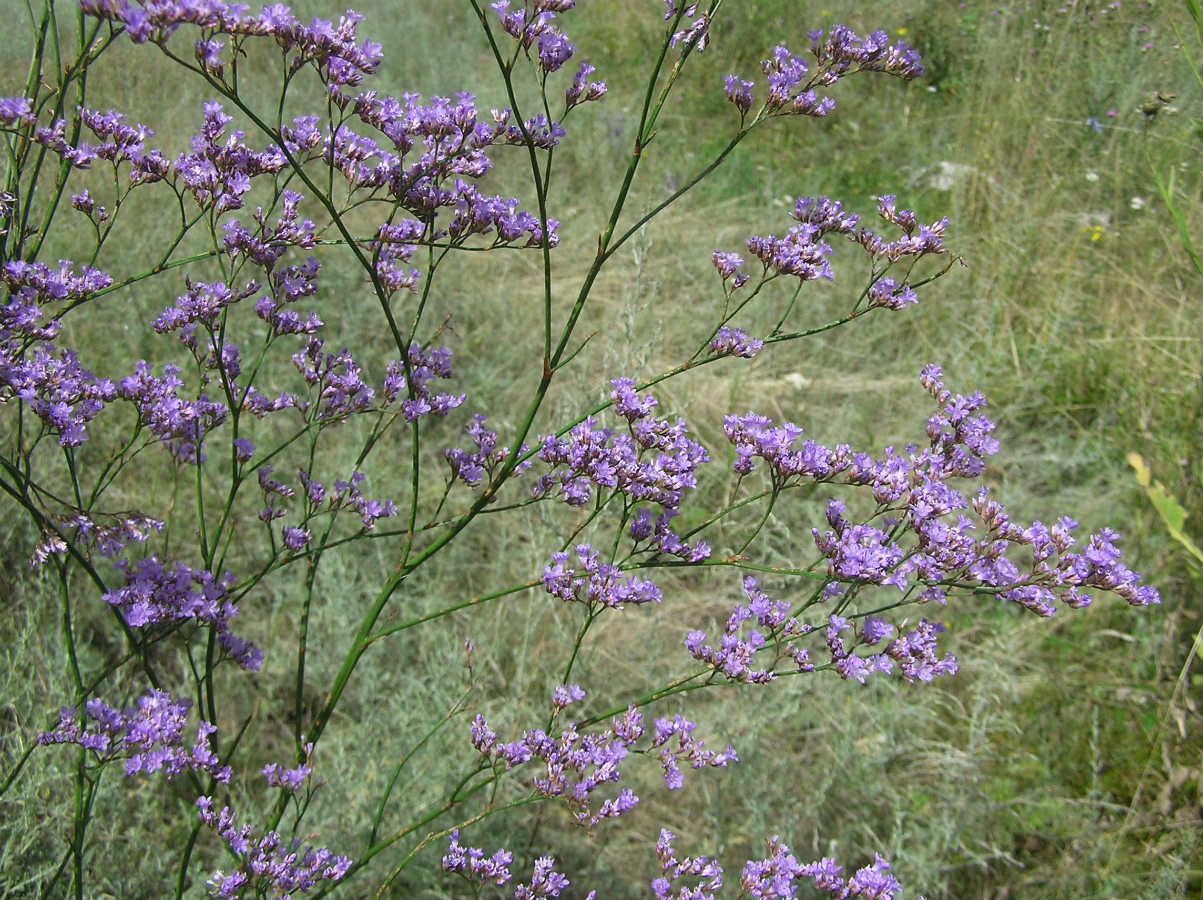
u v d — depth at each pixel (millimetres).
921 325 5066
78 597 3090
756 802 2566
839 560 1713
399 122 1688
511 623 3354
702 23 1620
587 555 1774
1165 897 2559
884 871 2180
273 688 3014
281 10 1479
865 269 5426
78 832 1863
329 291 4633
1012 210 5410
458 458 1861
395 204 1697
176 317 1797
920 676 1703
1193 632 3318
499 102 7020
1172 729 3000
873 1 8453
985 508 1785
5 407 3340
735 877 2646
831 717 2867
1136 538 3697
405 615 3275
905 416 4512
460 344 4684
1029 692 3176
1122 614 3432
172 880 2389
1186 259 4863
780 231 5781
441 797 2572
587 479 1962
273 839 1722
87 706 1641
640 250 3307
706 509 3930
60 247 4191
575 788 1743
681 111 7508
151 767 1639
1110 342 4531
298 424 4098
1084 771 2965
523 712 2850
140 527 1733
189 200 4895
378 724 2867
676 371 1854
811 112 1747
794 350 4914
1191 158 5547
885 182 6586
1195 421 3939
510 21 1608
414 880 2508
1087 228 5238
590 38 8609
